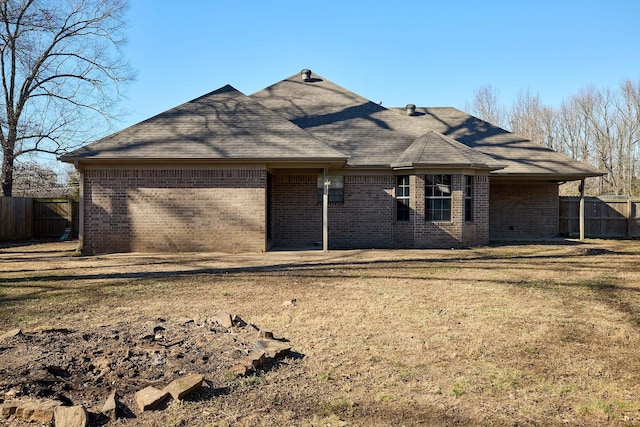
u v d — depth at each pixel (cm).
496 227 1984
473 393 407
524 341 548
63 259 1290
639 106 4700
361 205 1670
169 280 934
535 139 5459
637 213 2152
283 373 443
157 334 531
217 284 891
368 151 1698
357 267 1121
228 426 342
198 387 391
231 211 1448
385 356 495
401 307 707
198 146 1441
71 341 498
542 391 412
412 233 1620
